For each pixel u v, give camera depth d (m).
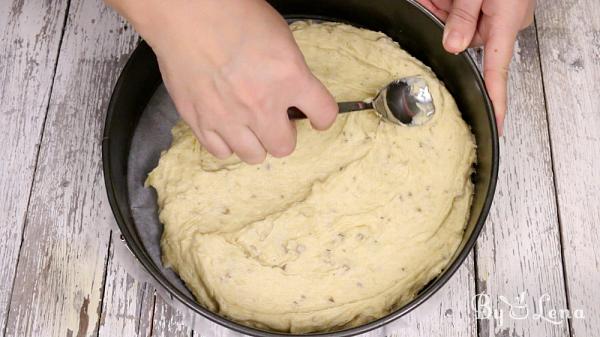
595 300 0.72
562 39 0.80
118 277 0.72
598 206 0.75
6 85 0.79
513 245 0.73
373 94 0.72
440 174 0.70
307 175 0.70
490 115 0.69
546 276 0.72
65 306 0.72
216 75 0.60
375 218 0.68
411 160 0.69
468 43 0.70
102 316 0.71
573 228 0.74
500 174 0.75
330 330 0.67
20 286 0.72
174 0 0.59
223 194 0.69
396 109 0.69
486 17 0.72
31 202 0.75
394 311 0.64
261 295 0.67
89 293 0.72
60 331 0.71
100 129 0.77
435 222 0.69
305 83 0.61
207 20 0.60
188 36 0.60
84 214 0.74
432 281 0.69
